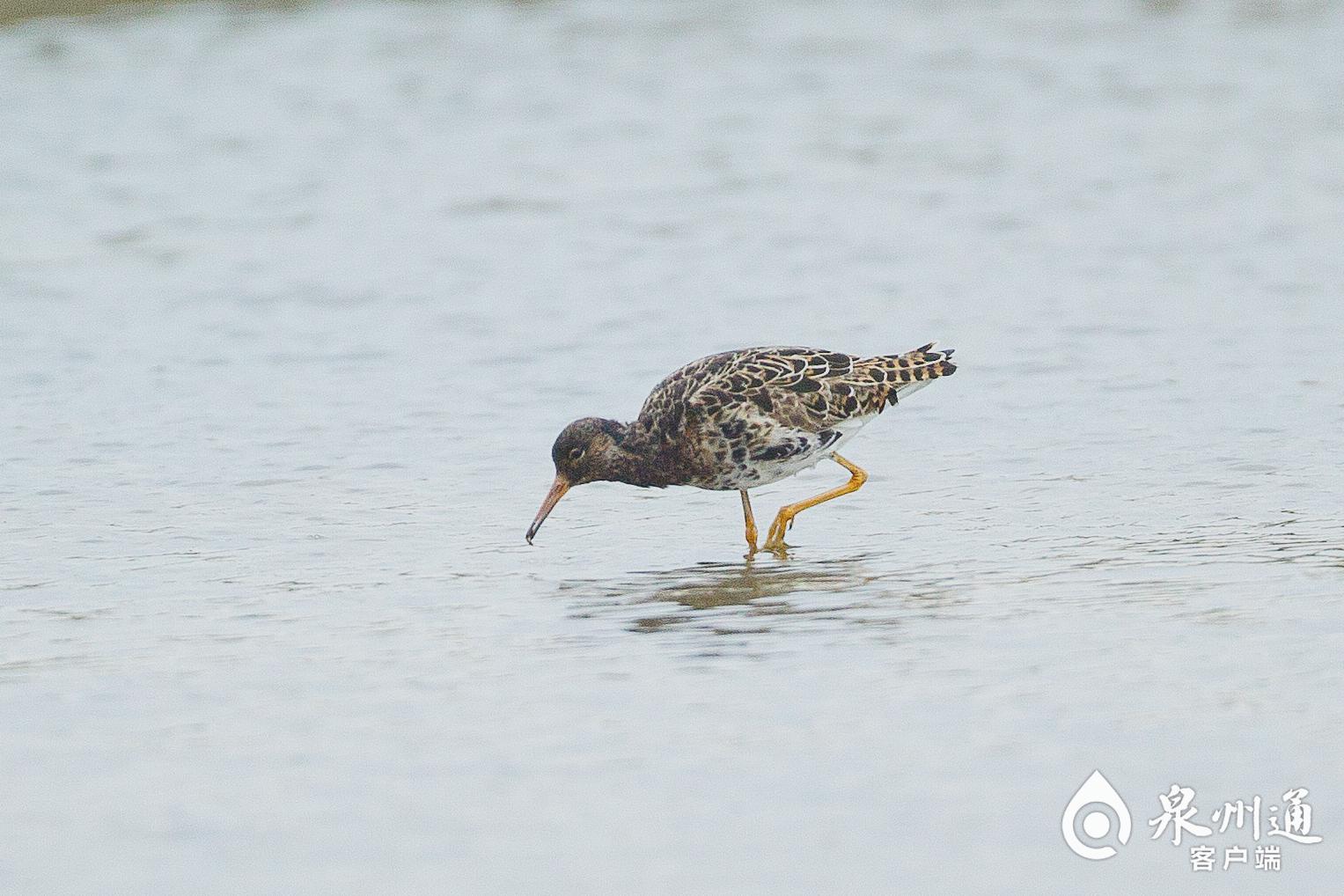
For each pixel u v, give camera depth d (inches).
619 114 1339.8
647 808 381.1
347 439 713.0
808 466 617.9
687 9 1663.4
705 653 474.9
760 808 380.5
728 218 1086.4
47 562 569.6
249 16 1588.3
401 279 972.6
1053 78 1435.8
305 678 461.7
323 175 1194.0
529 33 1566.2
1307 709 422.0
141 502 637.3
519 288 950.4
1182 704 427.5
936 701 433.7
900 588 530.6
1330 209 1069.8
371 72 1438.2
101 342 864.3
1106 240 1020.5
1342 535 564.1
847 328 863.7
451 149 1253.7
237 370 816.3
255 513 624.1
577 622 506.0
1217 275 943.0
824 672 457.1
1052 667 454.6
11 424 735.7
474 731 422.9
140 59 1456.7
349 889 351.6
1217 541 562.9
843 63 1487.5
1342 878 356.2
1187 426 701.3
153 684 458.9
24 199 1142.3
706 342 845.8
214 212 1113.4
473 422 734.5
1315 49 1509.6
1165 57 1499.8
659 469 611.5
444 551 583.2
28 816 382.9
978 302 905.5
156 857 364.5
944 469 663.8
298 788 394.3
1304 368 775.1
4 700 447.8
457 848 366.0
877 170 1192.8
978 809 378.0
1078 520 594.6
